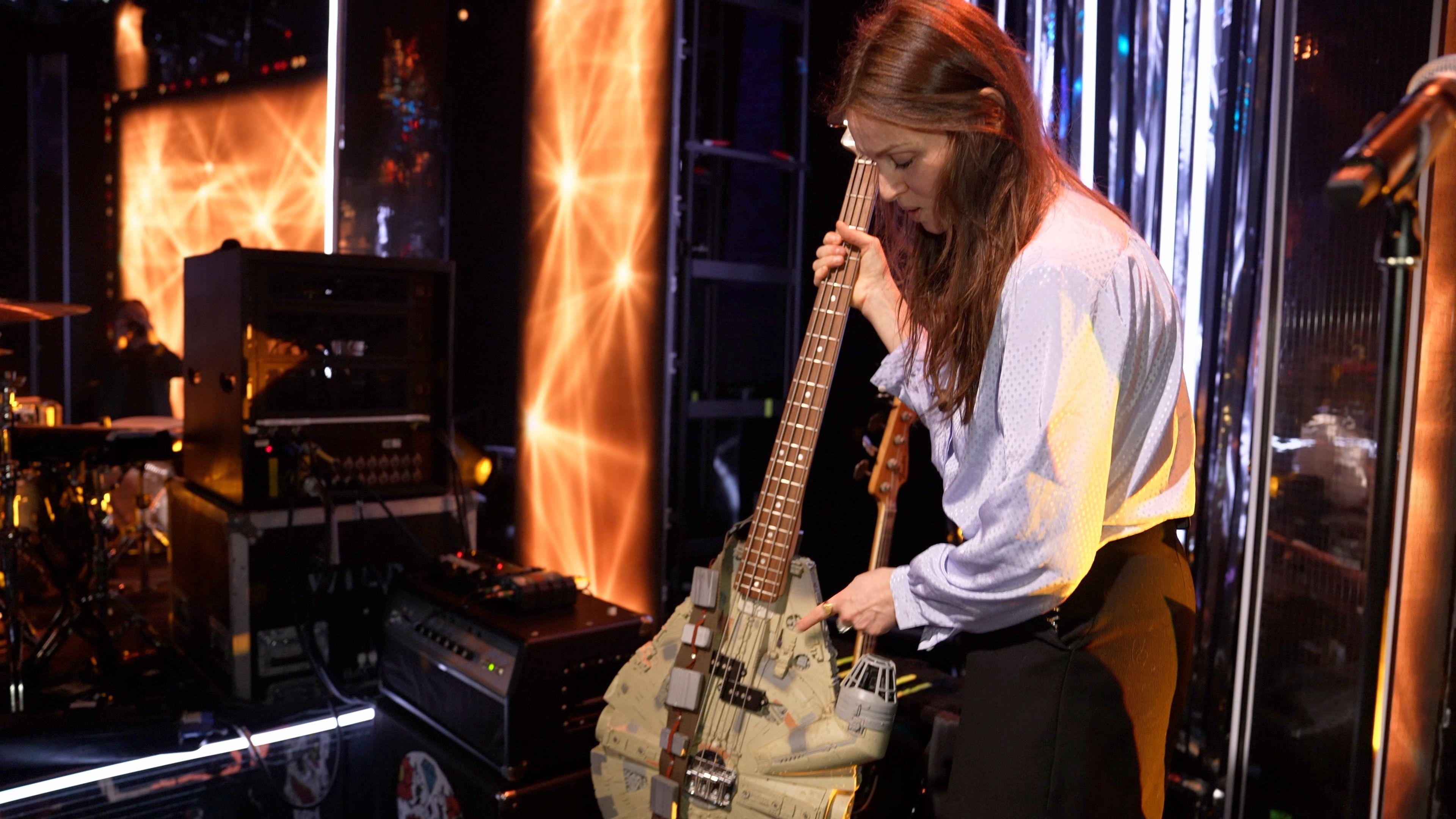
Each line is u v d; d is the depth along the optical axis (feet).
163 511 11.04
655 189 8.94
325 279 7.63
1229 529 5.93
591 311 9.71
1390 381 2.40
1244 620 5.78
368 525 7.77
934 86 3.28
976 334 3.46
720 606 4.84
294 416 7.50
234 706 7.04
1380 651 2.49
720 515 9.96
